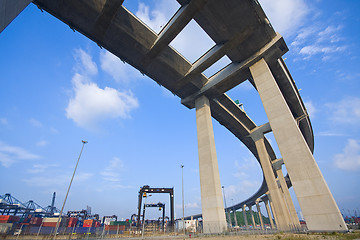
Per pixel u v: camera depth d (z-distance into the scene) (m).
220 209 26.73
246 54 30.39
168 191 57.22
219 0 23.44
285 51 28.44
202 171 30.33
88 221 56.88
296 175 21.11
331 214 17.86
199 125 34.34
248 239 16.83
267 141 54.53
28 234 31.69
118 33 26.94
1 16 5.84
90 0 23.20
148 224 56.62
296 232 20.94
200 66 31.20
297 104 42.03
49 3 23.27
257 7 24.34
